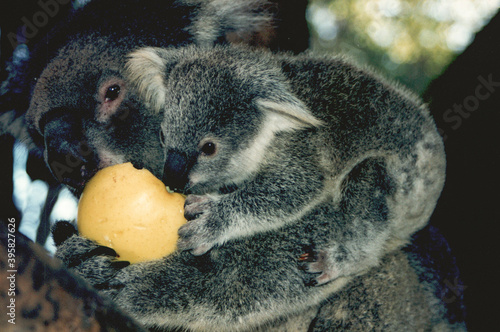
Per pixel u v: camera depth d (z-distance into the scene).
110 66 0.99
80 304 0.77
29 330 0.72
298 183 0.97
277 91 0.98
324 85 1.00
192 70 0.99
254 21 1.05
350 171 0.98
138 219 0.90
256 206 0.96
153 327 0.96
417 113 0.99
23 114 1.04
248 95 0.98
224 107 0.98
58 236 0.97
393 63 2.35
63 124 0.96
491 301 0.97
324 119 0.99
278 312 0.96
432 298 0.98
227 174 0.98
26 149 1.07
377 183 0.96
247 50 1.03
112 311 0.78
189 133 0.97
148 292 0.94
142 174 0.92
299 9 1.10
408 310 0.97
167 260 0.96
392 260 0.98
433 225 1.02
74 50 0.99
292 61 1.03
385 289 0.97
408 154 0.97
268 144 0.98
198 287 0.95
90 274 0.92
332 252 0.95
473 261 0.98
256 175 0.98
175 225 0.92
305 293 0.96
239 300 0.95
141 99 1.00
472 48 1.03
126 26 1.01
